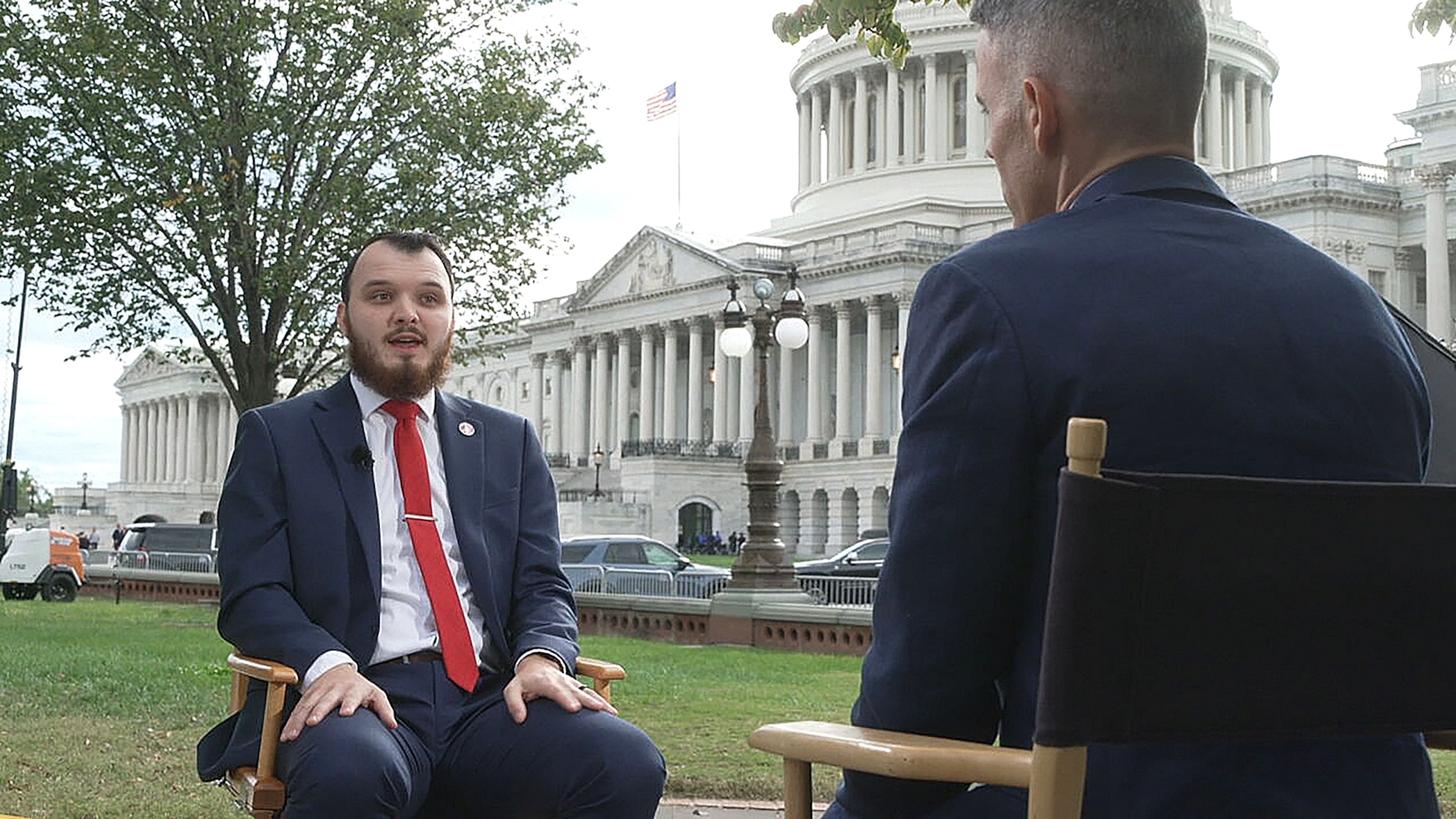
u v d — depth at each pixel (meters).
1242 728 2.40
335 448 5.20
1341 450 2.79
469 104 28.00
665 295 110.88
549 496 5.58
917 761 2.72
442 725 4.94
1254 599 2.36
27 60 25.64
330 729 4.51
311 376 28.11
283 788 4.60
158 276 26.83
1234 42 110.06
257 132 26.38
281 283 26.27
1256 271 2.89
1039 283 2.85
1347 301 2.93
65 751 10.97
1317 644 2.43
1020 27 3.17
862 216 111.19
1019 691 2.90
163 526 49.38
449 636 5.05
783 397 107.94
